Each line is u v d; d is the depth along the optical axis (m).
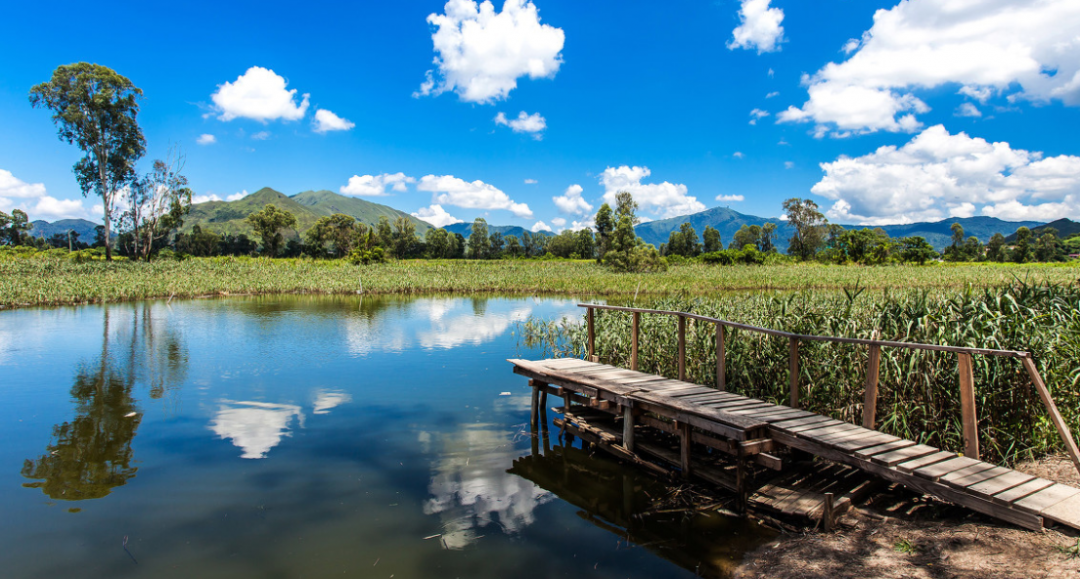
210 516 5.63
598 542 5.25
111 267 39.31
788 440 5.63
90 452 7.36
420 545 5.13
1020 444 6.29
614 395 7.23
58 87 45.03
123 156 48.75
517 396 10.24
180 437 7.94
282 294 30.12
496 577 4.62
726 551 5.08
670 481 6.64
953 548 4.29
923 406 6.56
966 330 6.76
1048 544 4.03
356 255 56.28
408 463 7.10
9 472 6.70
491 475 6.83
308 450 7.49
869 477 5.75
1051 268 48.41
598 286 32.03
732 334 8.48
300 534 5.29
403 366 12.59
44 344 15.19
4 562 4.73
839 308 8.84
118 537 5.18
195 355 13.77
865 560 4.38
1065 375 6.59
